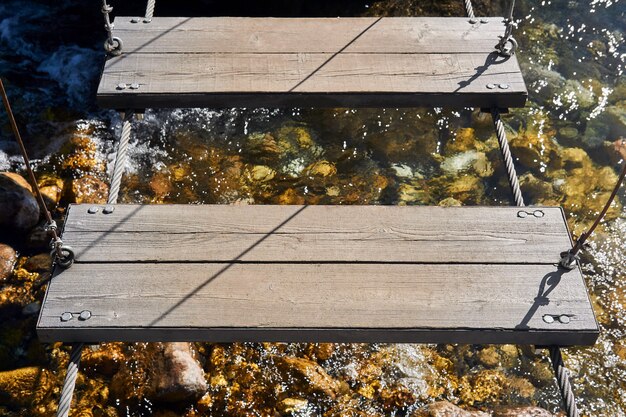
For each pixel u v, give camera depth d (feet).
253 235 5.22
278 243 5.18
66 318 4.84
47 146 8.04
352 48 6.32
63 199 7.63
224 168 7.87
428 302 4.97
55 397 6.40
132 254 5.11
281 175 7.82
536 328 4.88
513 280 5.06
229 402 6.41
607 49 9.12
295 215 5.32
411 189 7.77
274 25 6.48
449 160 8.02
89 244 5.14
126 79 6.04
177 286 4.99
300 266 5.09
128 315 4.87
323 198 7.65
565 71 8.87
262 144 8.07
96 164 7.91
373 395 6.53
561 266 5.11
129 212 5.30
